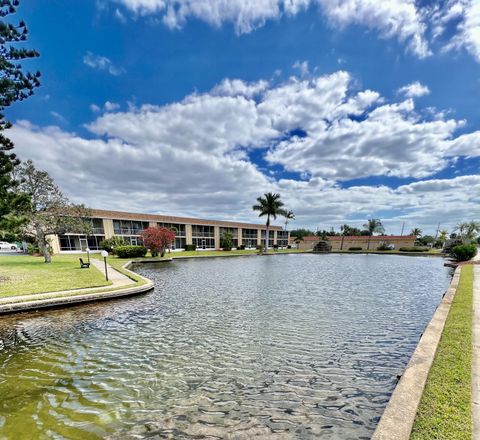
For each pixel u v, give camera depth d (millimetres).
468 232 47000
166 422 3277
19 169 18906
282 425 3219
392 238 58031
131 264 23000
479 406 2447
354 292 11531
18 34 9234
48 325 7121
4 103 10000
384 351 5430
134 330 6734
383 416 2332
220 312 8367
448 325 4938
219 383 4234
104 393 3936
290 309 8695
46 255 20672
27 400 3748
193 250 44156
